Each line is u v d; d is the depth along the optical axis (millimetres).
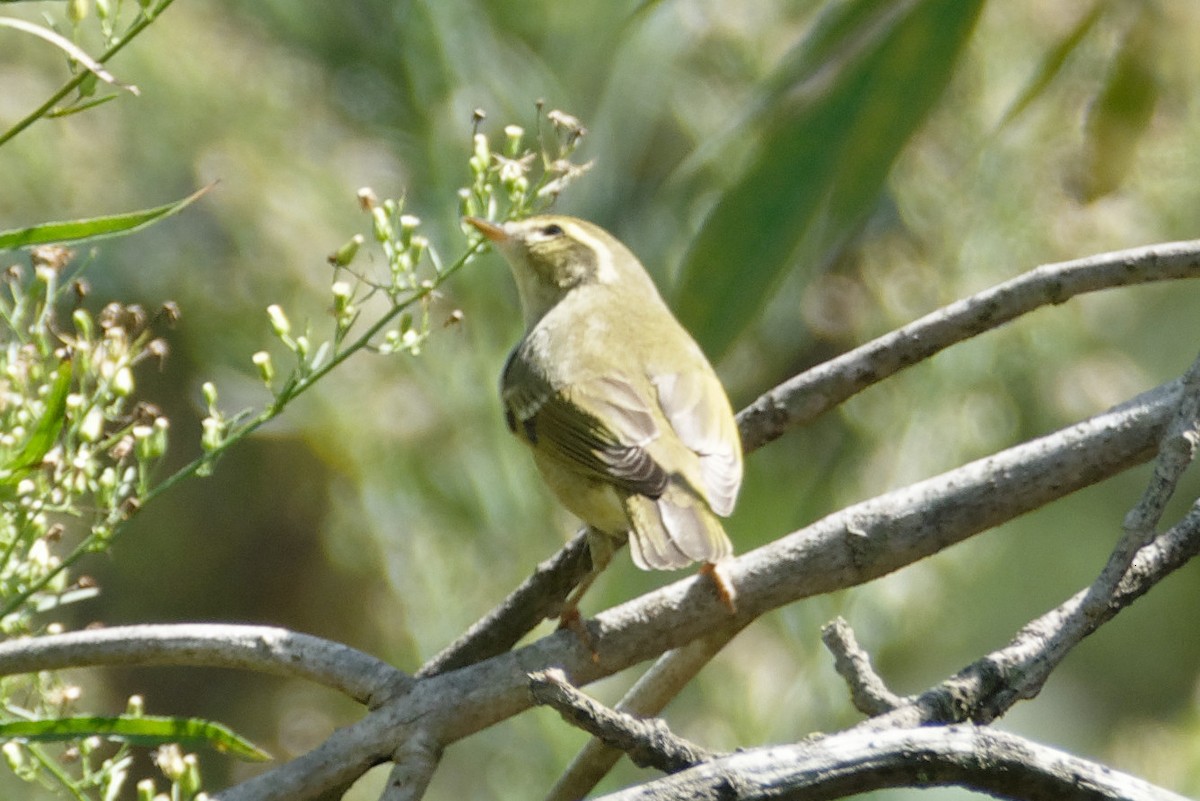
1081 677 15062
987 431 11836
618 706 6387
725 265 8148
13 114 14258
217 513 16031
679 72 14203
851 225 8250
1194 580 15102
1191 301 14203
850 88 8156
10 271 5137
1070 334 12250
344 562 14148
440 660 6359
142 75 14852
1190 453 4859
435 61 14648
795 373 13328
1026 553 14266
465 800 13734
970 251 12008
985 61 11820
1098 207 11828
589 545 6598
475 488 12766
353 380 13617
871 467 11953
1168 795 4469
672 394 7473
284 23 15711
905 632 11633
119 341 5148
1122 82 9109
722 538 6652
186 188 15117
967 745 4445
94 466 5250
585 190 14414
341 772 5133
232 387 14531
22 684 5527
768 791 4336
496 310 13039
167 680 16312
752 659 11492
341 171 15180
